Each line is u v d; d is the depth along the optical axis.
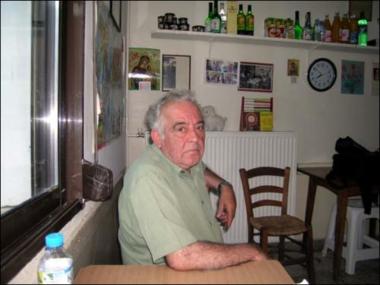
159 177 1.00
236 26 2.69
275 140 2.81
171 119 1.09
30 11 0.78
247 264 0.82
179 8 2.70
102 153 1.36
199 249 0.87
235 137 2.73
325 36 2.84
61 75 0.92
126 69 2.51
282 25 2.79
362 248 2.68
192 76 2.78
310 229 2.31
